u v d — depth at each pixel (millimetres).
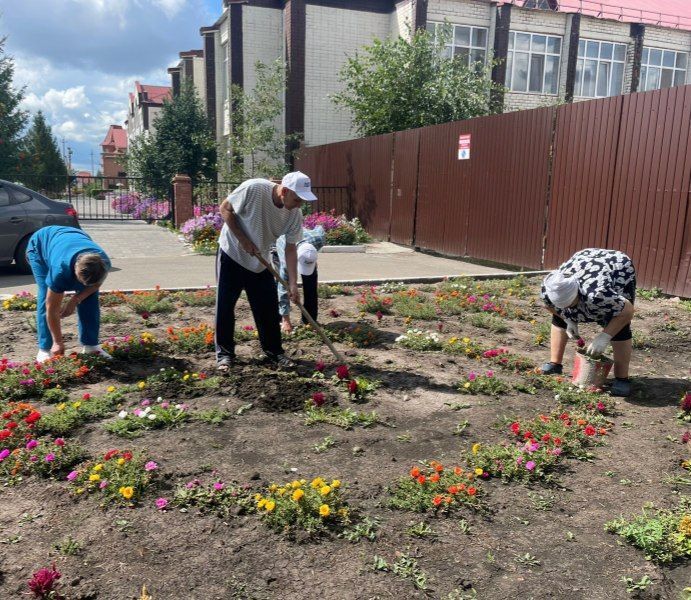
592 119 9070
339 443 3703
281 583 2480
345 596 2416
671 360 5688
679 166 7859
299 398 4320
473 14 21656
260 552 2662
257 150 18953
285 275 5906
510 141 10672
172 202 18094
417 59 17109
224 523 2852
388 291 8594
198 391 4422
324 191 17891
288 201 4598
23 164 23406
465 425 3990
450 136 12227
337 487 3088
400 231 14211
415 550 2711
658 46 24641
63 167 52531
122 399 4273
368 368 5051
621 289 4516
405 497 3094
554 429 3855
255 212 4633
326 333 6035
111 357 5031
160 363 5078
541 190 10102
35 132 50469
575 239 9523
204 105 25578
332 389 4559
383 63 17547
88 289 4590
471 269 10820
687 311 7434
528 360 5332
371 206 15406
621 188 8695
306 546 2711
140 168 23812
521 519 2980
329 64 21203
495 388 4652
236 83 21141
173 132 23000
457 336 6238
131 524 2824
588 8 24297
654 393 4785
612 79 24344
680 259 7961
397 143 14086
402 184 14008
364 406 4289
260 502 2900
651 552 2738
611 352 5688
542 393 4676
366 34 21500
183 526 2822
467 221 11891
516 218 10672
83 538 2719
